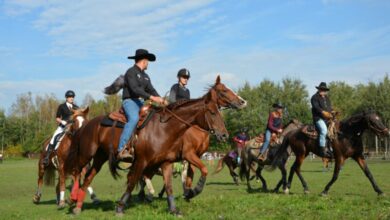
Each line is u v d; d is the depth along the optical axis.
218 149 68.38
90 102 106.44
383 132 12.20
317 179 20.31
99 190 17.36
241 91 76.19
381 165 34.41
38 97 110.56
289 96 74.69
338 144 12.72
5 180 24.11
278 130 15.03
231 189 16.45
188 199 11.03
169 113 9.25
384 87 61.47
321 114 13.25
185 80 12.48
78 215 9.59
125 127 9.19
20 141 100.44
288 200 10.63
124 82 9.44
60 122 12.82
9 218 9.62
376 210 9.14
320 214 8.85
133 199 12.62
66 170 10.35
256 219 8.33
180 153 10.70
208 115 9.14
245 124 70.81
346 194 13.55
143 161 9.20
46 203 12.91
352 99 83.56
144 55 9.59
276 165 14.36
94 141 9.78
